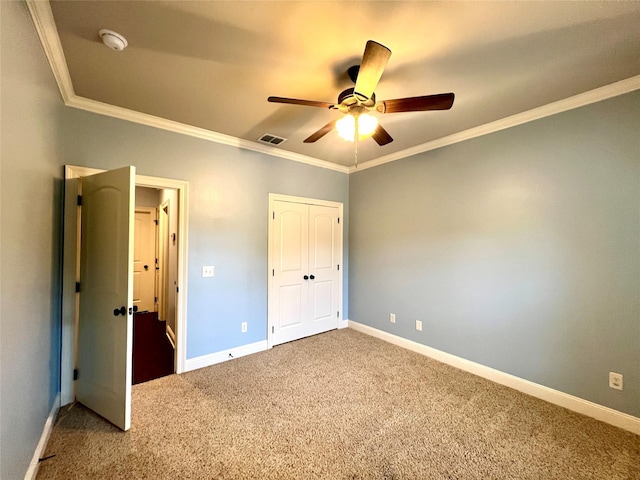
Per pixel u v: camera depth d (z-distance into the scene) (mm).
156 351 3395
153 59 1763
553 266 2309
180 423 1988
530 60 1755
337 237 4215
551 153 2320
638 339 1934
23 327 1359
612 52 1671
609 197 2047
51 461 1628
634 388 1943
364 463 1643
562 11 1374
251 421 2016
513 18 1417
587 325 2141
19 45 1236
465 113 2463
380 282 3826
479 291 2781
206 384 2541
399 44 1611
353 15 1405
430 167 3227
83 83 2035
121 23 1463
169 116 2562
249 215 3266
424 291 3277
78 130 2264
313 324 3945
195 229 2865
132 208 1926
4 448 1137
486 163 2730
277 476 1548
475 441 1833
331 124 2049
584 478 1553
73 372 2262
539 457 1699
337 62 1794
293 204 3707
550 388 2312
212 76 1949
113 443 1782
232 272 3127
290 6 1351
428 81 1988
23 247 1355
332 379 2650
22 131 1306
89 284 2195
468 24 1460
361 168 4109
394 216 3645
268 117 2574
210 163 2965
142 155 2562
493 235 2678
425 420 2045
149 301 5367
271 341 3459
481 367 2752
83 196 2275
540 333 2377
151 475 1543
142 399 2289
